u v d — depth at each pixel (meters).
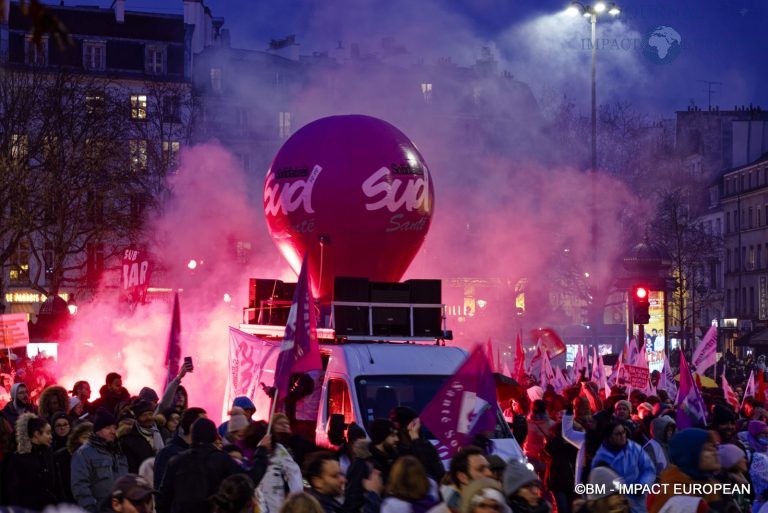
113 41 82.88
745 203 106.06
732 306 107.94
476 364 12.05
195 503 10.70
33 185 51.25
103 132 58.91
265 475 11.02
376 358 16.69
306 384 17.47
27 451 12.41
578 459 14.55
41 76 56.50
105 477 12.30
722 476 11.09
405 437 11.80
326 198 20.83
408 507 9.30
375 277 21.61
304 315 13.82
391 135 21.44
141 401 13.85
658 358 37.44
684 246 85.56
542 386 28.09
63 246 51.91
